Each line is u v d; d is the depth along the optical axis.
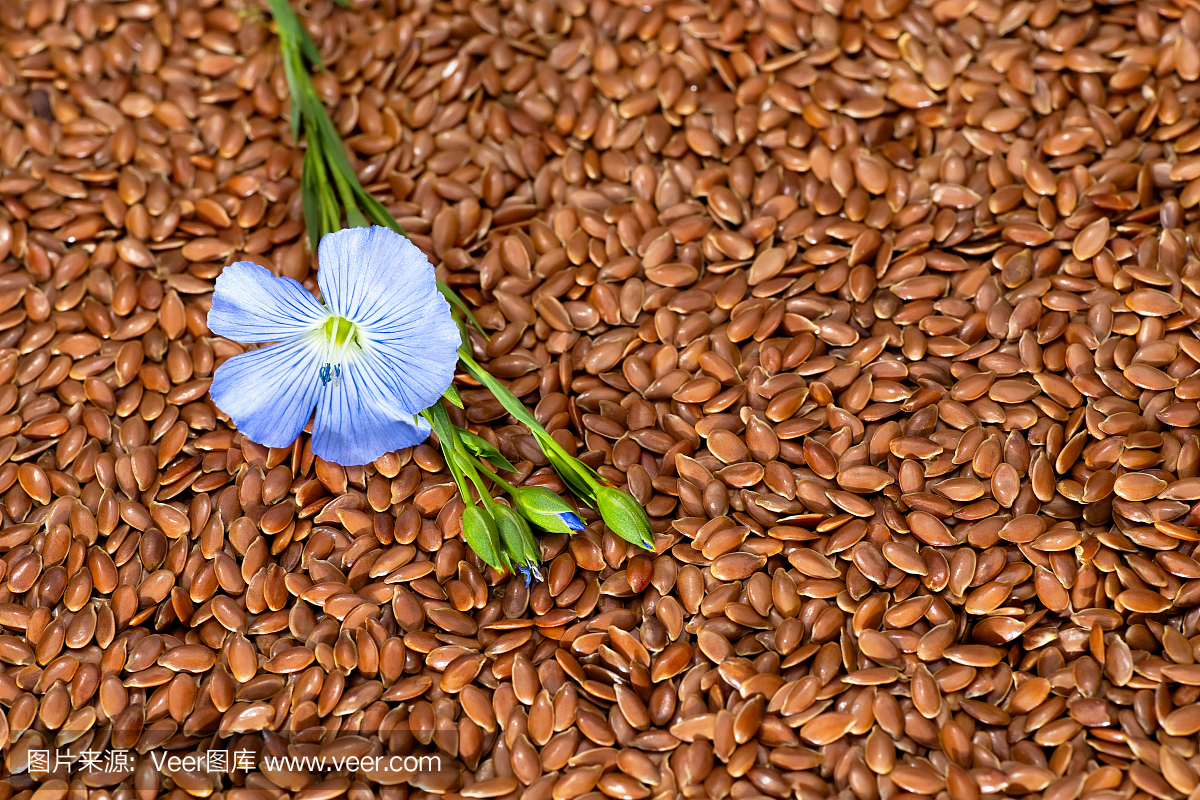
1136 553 0.27
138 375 0.29
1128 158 0.29
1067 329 0.28
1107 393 0.28
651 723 0.27
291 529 0.28
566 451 0.28
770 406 0.28
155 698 0.27
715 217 0.29
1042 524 0.27
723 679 0.27
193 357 0.29
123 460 0.28
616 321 0.29
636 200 0.29
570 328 0.29
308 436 0.28
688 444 0.28
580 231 0.29
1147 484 0.27
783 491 0.28
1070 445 0.28
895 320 0.29
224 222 0.29
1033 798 0.26
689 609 0.27
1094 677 0.27
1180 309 0.28
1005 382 0.28
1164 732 0.26
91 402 0.28
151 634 0.27
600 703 0.27
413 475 0.28
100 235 0.29
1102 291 0.28
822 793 0.26
